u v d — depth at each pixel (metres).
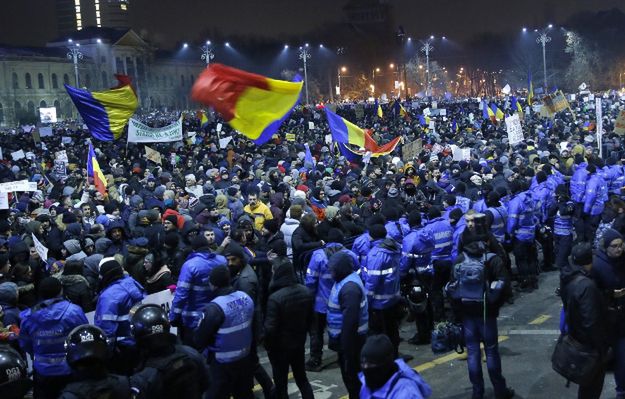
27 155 27.58
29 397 6.41
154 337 4.70
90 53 112.00
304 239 9.20
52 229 11.30
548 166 13.86
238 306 6.25
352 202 13.13
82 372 4.19
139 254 8.31
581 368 6.05
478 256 7.04
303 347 6.87
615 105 43.22
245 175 18.06
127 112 14.34
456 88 152.88
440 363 8.62
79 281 7.28
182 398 4.74
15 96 97.56
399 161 20.08
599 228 9.84
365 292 7.12
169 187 15.04
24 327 6.38
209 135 37.41
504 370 8.13
